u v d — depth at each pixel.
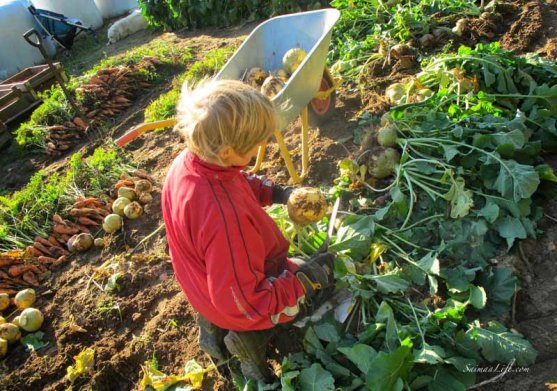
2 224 4.92
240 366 2.94
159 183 4.95
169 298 3.65
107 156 5.50
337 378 2.60
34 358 3.56
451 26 5.66
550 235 3.26
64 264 4.37
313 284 2.54
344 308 2.94
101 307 3.74
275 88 3.70
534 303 2.91
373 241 3.23
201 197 1.98
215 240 1.95
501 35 5.31
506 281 2.87
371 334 2.69
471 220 3.25
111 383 3.28
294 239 3.34
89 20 12.46
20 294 4.02
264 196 2.88
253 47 4.27
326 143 4.43
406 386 2.41
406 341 2.31
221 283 1.99
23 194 5.34
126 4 13.13
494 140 3.54
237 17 9.11
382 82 5.04
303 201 2.79
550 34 5.06
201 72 6.93
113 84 7.20
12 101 7.66
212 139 1.90
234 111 1.86
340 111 4.82
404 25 5.62
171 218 2.14
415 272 3.01
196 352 3.17
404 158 3.65
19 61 10.93
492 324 2.66
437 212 3.42
